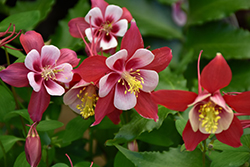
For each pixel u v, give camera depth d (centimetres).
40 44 62
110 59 60
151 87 63
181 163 64
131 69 62
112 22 66
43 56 62
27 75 61
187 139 60
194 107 59
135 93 63
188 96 59
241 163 62
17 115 68
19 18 68
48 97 62
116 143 65
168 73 72
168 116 70
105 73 62
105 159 80
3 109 67
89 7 80
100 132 77
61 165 62
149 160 64
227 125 59
